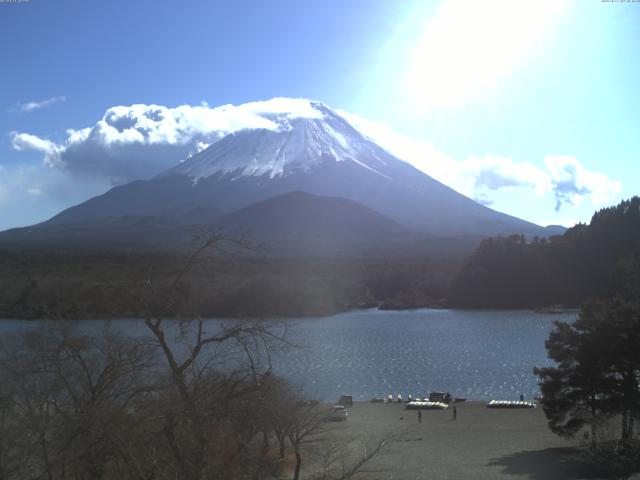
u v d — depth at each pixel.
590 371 34.97
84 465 14.38
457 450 37.75
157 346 16.08
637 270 118.69
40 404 15.78
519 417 51.50
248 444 14.90
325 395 62.28
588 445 32.12
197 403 13.94
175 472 13.02
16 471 14.88
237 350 15.62
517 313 148.88
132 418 14.07
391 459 33.53
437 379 73.31
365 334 114.19
